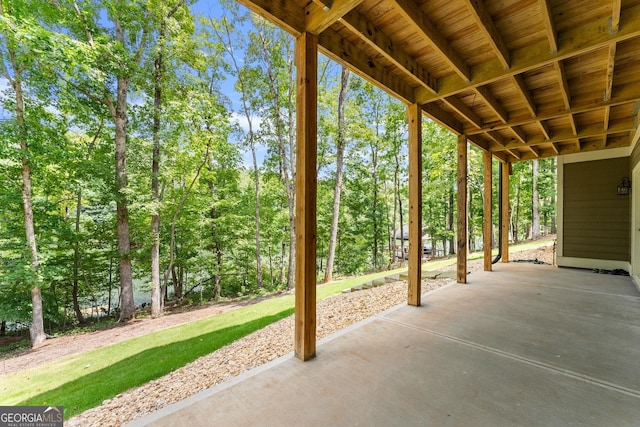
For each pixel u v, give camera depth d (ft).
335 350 7.15
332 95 34.42
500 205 21.84
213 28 30.86
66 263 25.84
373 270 41.57
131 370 10.79
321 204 43.32
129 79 23.65
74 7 19.83
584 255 18.30
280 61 30.96
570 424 4.32
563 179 19.15
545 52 7.31
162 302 29.63
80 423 6.76
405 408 4.80
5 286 19.54
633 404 4.78
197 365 9.71
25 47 15.10
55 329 25.50
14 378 13.00
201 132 26.58
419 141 10.55
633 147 14.67
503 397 5.06
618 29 6.21
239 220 36.86
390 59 7.54
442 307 10.64
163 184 29.60
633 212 15.10
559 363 6.29
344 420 4.55
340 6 5.55
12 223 21.54
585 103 10.46
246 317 17.25
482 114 12.62
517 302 11.17
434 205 45.16
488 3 6.12
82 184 21.36
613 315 9.47
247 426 4.49
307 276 6.75
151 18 23.24
